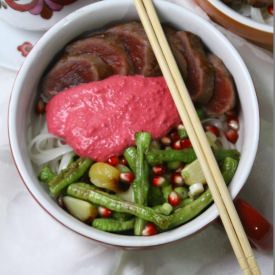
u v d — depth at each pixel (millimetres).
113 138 449
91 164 453
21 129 446
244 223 449
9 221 499
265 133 526
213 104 478
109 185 445
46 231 497
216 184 424
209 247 509
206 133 471
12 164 504
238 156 466
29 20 510
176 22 472
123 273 496
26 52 523
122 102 451
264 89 527
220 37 461
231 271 505
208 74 468
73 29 465
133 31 471
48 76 469
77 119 452
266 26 479
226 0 507
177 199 441
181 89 438
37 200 422
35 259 491
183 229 421
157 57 445
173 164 454
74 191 441
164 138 458
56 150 471
